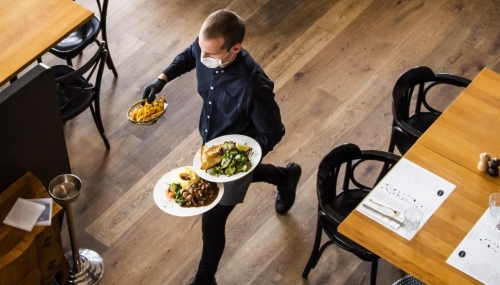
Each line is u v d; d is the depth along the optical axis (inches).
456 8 210.2
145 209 166.1
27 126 133.3
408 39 202.4
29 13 156.3
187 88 189.8
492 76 150.9
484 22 206.4
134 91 189.8
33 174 138.6
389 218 127.5
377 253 125.5
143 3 210.7
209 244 140.7
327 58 197.8
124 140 179.2
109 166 174.1
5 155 131.2
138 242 160.2
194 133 180.9
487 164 133.7
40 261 135.9
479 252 123.5
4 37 151.3
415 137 149.3
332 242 145.3
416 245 124.5
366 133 181.3
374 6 210.5
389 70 195.0
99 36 201.8
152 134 180.4
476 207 129.7
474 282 119.9
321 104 187.0
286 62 196.9
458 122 142.3
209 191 134.8
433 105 186.7
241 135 135.9
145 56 197.8
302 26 205.6
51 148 144.3
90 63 154.8
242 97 126.9
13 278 128.7
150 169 173.8
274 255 158.6
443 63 196.5
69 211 139.8
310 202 168.1
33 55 148.7
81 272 153.4
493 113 144.0
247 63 126.8
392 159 139.6
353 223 127.3
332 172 139.5
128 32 203.3
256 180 152.0
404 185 132.6
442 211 128.9
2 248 126.3
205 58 124.7
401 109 156.3
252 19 207.2
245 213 165.5
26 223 128.7
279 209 164.9
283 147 177.8
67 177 135.6
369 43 201.3
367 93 189.6
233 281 154.4
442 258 122.9
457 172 134.7
